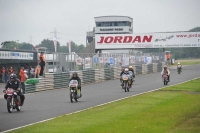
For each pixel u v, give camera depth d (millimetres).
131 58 97438
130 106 35000
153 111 31453
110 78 82688
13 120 28594
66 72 64875
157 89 54125
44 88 58375
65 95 49938
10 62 81000
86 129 23734
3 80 76562
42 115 31094
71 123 25984
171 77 82750
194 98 41812
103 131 23000
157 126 24656
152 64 108438
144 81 73125
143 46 126125
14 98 33375
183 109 32469
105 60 82312
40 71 63219
